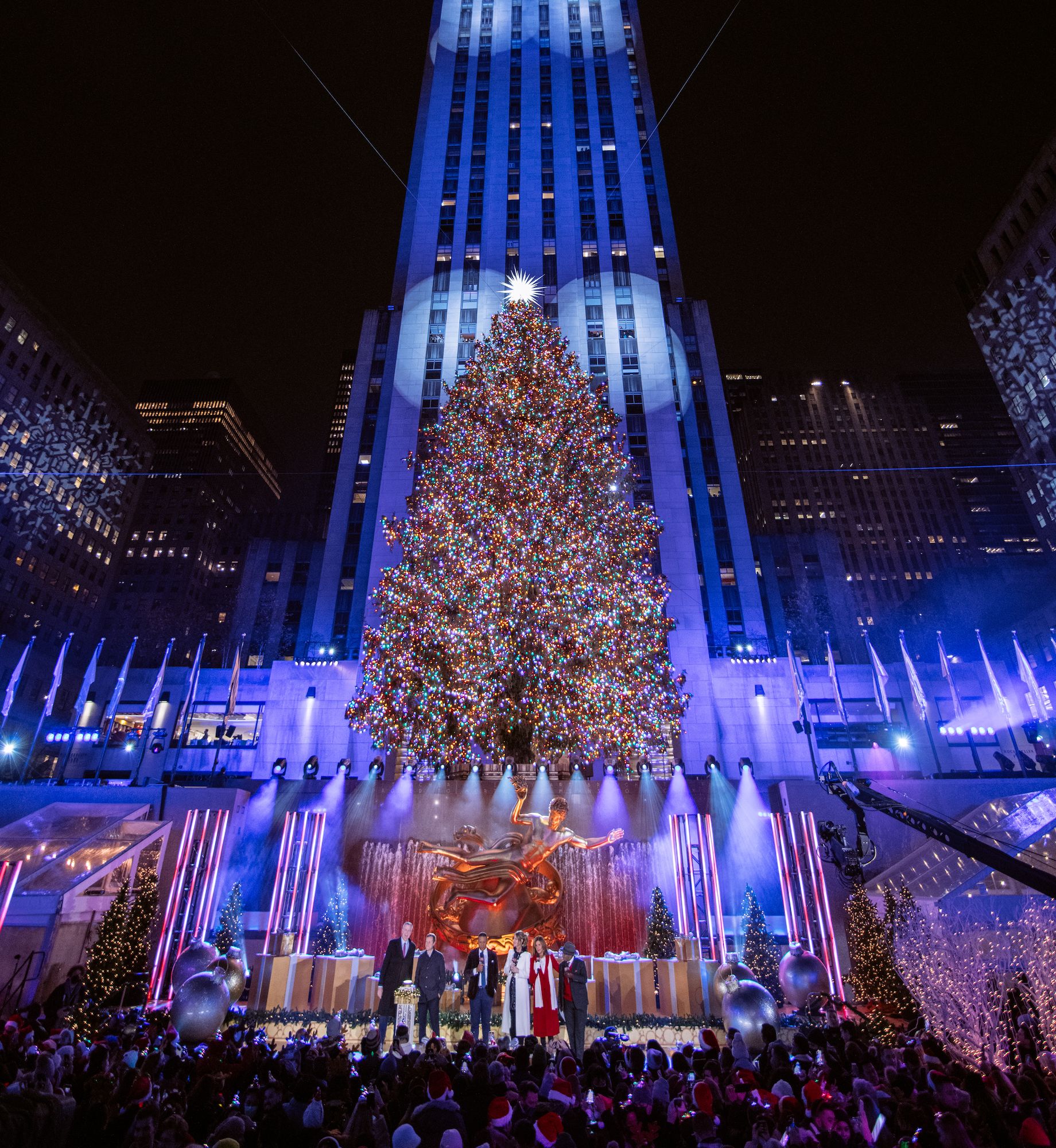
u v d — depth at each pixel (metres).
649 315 65.81
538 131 76.06
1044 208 77.88
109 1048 11.62
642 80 81.69
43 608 95.88
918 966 16.12
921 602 122.19
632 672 33.56
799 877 26.89
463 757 33.31
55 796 30.25
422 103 80.19
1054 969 14.50
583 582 32.66
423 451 58.84
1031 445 82.69
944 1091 8.32
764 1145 7.23
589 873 29.45
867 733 56.06
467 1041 11.77
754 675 54.16
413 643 33.44
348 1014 18.88
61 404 99.12
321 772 50.16
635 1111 8.16
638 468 59.19
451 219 70.94
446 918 22.66
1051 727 47.09
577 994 14.98
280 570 85.75
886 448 153.38
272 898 28.03
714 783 36.09
